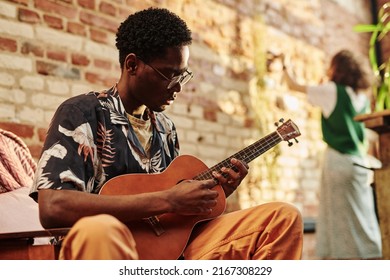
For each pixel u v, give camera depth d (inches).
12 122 108.8
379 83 168.1
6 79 108.9
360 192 148.8
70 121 66.9
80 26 124.0
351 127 151.8
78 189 64.1
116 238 46.5
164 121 81.0
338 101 153.4
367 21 233.3
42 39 116.0
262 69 175.9
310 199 187.3
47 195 61.6
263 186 169.3
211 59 159.6
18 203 82.2
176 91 74.0
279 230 66.3
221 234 68.5
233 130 163.5
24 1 113.7
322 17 207.5
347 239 145.5
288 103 183.6
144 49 72.1
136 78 72.8
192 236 71.3
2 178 83.7
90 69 125.1
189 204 66.1
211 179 71.4
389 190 108.3
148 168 73.8
